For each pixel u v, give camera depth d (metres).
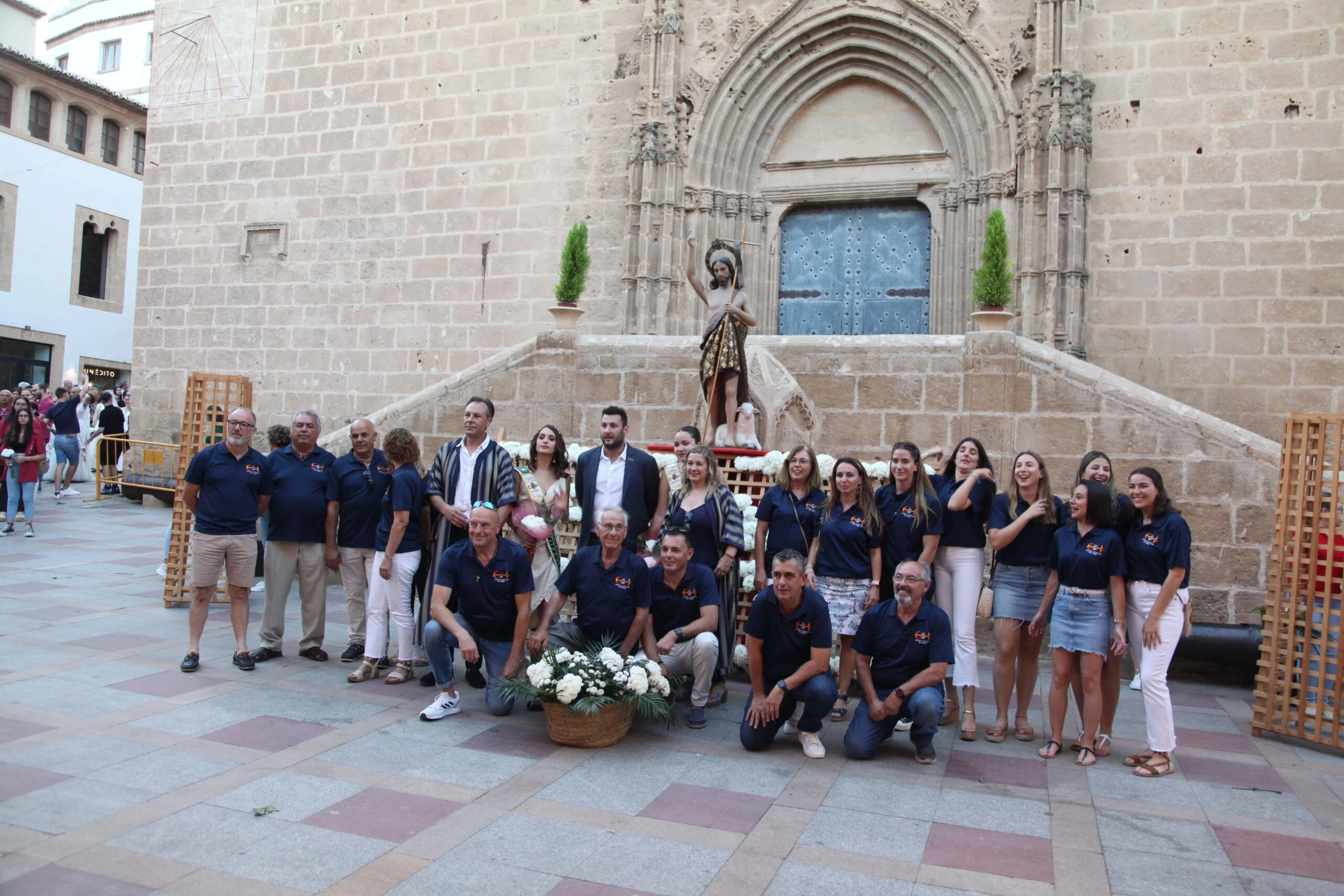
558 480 7.28
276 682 6.53
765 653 5.58
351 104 15.87
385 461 7.32
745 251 13.98
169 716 5.61
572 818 4.38
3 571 10.16
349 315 15.68
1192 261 11.57
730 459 8.15
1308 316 11.08
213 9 16.98
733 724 6.09
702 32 13.83
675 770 5.13
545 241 14.54
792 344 9.48
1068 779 5.18
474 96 15.09
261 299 16.31
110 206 29.73
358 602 7.27
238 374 16.39
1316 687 5.97
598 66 14.40
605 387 10.20
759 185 14.15
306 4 16.28
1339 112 11.05
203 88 16.95
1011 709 6.69
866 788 4.95
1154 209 11.75
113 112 29.53
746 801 4.69
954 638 6.12
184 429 9.11
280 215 16.25
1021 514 5.86
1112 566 5.43
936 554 6.25
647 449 8.81
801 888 3.74
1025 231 11.96
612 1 14.38
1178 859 4.12
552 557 6.96
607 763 5.21
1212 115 11.57
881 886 3.79
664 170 13.57
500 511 6.63
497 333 14.73
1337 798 4.97
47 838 3.94
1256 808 4.80
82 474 20.86
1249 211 11.37
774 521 6.58
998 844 4.25
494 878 3.73
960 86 12.84
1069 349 11.64
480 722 5.86
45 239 27.58
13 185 26.56
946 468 6.55
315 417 7.29
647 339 10.12
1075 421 8.48
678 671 6.15
